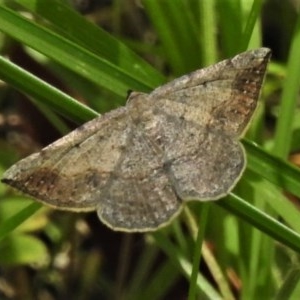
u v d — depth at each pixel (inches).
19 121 11.9
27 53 11.3
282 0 12.2
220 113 8.6
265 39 12.6
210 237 10.6
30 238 10.7
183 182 8.6
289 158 10.9
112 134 8.6
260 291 10.2
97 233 11.7
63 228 11.5
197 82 8.7
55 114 10.8
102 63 9.2
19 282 11.5
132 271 11.5
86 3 12.5
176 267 10.9
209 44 10.1
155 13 10.2
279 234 9.0
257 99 8.6
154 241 11.0
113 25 11.9
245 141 9.2
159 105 8.7
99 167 8.6
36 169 8.5
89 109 9.0
